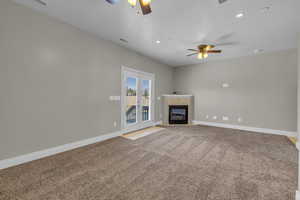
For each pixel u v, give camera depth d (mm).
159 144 3244
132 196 1524
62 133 2740
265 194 1570
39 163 2256
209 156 2592
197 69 5805
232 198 1505
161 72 5738
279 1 1990
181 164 2279
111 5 2176
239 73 4820
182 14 2375
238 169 2129
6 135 2086
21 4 2186
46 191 1596
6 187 1655
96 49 3320
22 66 2217
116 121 3893
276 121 4203
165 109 5680
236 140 3564
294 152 2793
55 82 2619
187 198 1501
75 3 2146
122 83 4031
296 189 1658
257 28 2826
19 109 2197
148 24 2744
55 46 2604
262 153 2738
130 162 2334
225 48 3959
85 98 3123
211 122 5441
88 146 3070
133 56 4367
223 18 2477
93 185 1713
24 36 2230
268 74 4312
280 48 3938
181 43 3684
